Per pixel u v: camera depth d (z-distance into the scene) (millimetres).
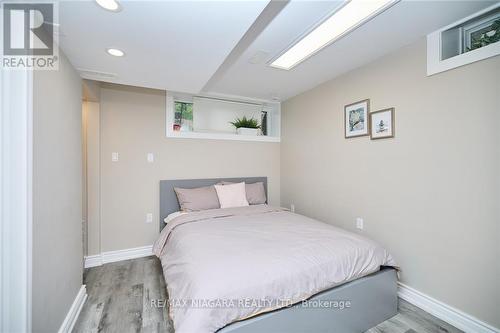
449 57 1763
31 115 1094
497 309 1475
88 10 1210
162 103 3047
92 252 2645
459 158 1652
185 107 3381
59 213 1490
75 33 1420
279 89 3178
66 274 1616
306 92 3238
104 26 1361
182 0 1147
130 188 2867
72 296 1740
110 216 2766
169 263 1731
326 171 2893
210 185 3289
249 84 2973
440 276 1759
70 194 1729
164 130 3059
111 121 2771
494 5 1466
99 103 2695
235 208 2873
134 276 2387
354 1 1428
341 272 1493
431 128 1813
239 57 2207
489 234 1510
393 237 2100
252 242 1718
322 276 1421
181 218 2432
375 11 1530
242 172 3584
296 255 1488
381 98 2201
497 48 1449
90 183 2641
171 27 1386
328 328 1440
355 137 2488
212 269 1298
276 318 1261
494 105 1482
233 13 1261
